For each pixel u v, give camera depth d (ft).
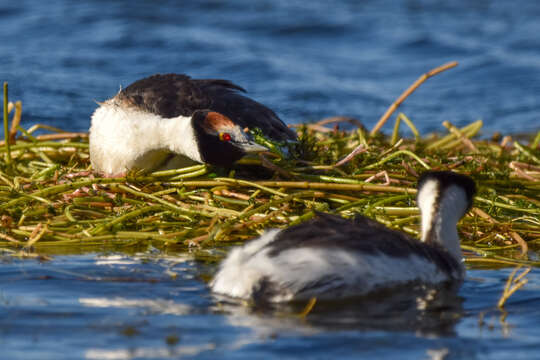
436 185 33.14
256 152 40.63
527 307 28.94
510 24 120.88
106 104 44.65
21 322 26.03
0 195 41.63
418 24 119.44
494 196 42.27
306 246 28.99
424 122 77.77
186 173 42.50
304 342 24.68
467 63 100.58
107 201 41.09
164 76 46.44
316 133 61.11
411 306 28.50
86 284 30.32
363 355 23.86
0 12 113.09
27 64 87.81
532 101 85.81
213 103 44.98
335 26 116.16
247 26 114.01
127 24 108.88
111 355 23.47
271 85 87.56
